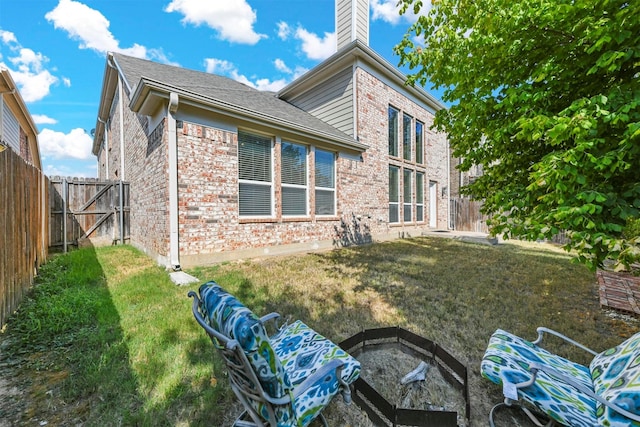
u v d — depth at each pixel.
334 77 10.17
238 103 6.55
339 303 3.79
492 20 3.03
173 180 5.27
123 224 8.98
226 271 5.23
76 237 8.21
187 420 1.81
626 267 2.11
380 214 10.46
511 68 3.32
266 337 1.25
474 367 2.49
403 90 11.52
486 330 3.15
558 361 2.11
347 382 1.73
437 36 4.04
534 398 1.66
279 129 6.84
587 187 2.40
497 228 3.18
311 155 7.88
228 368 1.47
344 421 1.91
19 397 1.96
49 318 3.02
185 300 3.66
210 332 1.34
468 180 16.83
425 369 2.38
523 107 3.01
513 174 3.70
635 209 2.21
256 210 6.73
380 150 10.40
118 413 1.83
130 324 2.97
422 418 1.72
